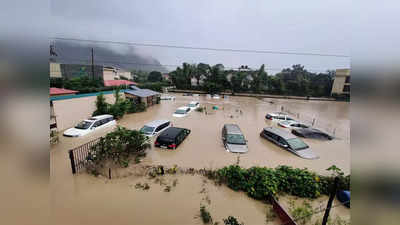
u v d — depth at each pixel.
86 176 6.84
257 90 45.47
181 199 5.82
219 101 32.59
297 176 6.39
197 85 50.16
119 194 5.95
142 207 5.40
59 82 17.86
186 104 26.66
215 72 46.72
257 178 6.21
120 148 7.82
